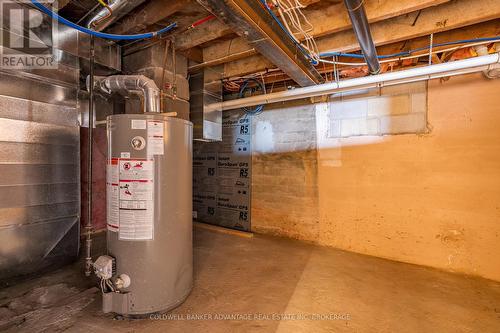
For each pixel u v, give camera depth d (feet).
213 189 13.10
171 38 6.91
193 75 9.27
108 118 5.21
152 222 5.11
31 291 6.12
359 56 6.84
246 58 9.03
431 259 8.11
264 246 9.86
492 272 7.30
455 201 7.75
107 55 7.57
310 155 10.32
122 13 5.12
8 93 6.19
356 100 9.30
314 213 10.25
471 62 6.18
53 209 7.19
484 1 5.28
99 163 10.41
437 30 5.81
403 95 8.46
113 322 5.11
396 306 5.96
